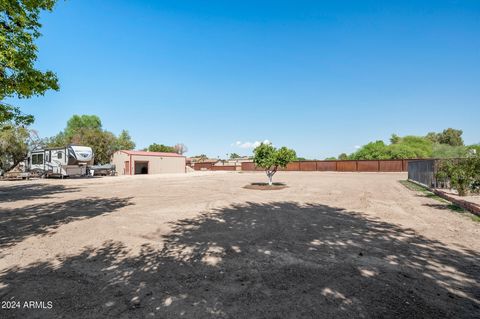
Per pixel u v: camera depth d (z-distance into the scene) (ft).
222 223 22.59
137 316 8.70
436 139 247.50
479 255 14.34
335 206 30.94
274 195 41.60
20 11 25.80
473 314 8.73
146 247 16.21
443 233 18.79
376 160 129.29
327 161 144.66
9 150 102.12
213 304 9.44
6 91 25.66
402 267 12.76
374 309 9.02
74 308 9.26
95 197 39.96
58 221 23.59
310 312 8.84
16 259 14.26
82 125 195.21
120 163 128.57
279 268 12.76
